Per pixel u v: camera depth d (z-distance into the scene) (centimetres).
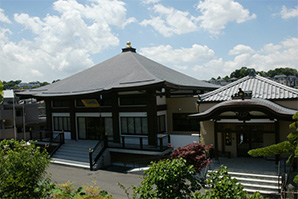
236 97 1712
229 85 2059
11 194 818
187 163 1334
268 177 1494
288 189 1278
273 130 1750
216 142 1794
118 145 2383
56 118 3030
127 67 2811
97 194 931
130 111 2433
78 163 2278
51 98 2712
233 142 1930
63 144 2684
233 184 724
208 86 3095
